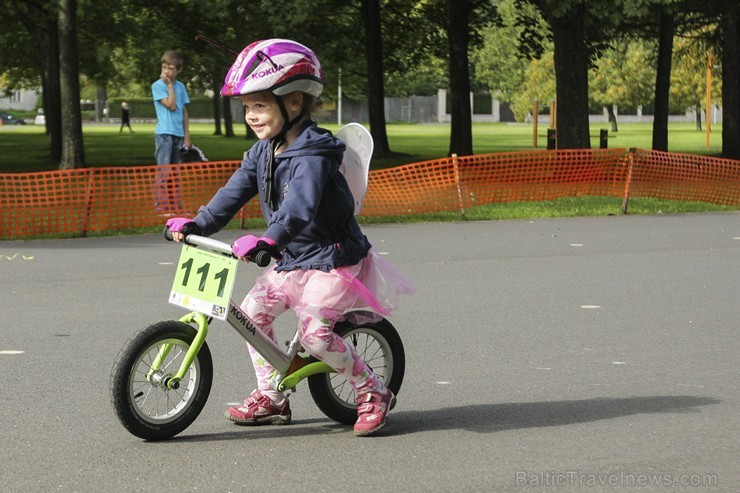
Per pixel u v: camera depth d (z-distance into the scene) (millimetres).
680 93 136250
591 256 22531
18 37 72562
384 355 10625
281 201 9547
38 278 19281
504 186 33594
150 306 16625
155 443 9695
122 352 9492
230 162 29156
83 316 15812
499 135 110875
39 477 8703
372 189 31938
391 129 135375
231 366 12789
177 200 28156
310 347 9727
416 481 8664
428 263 21375
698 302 17312
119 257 21984
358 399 10094
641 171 35156
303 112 9500
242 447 9594
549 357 13461
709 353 13719
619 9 39156
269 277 9852
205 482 8602
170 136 28016
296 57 9273
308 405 11234
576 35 42875
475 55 147375
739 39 58688
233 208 9797
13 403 11062
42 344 13914
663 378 12414
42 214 27000
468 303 17078
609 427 10328
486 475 8844
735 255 22828
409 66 70000
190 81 83500
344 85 87000
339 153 9414
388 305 10039
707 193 35094
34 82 101750
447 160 31797
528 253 22906
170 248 23375
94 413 10711
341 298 9609
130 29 68188
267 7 44500
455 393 11703
